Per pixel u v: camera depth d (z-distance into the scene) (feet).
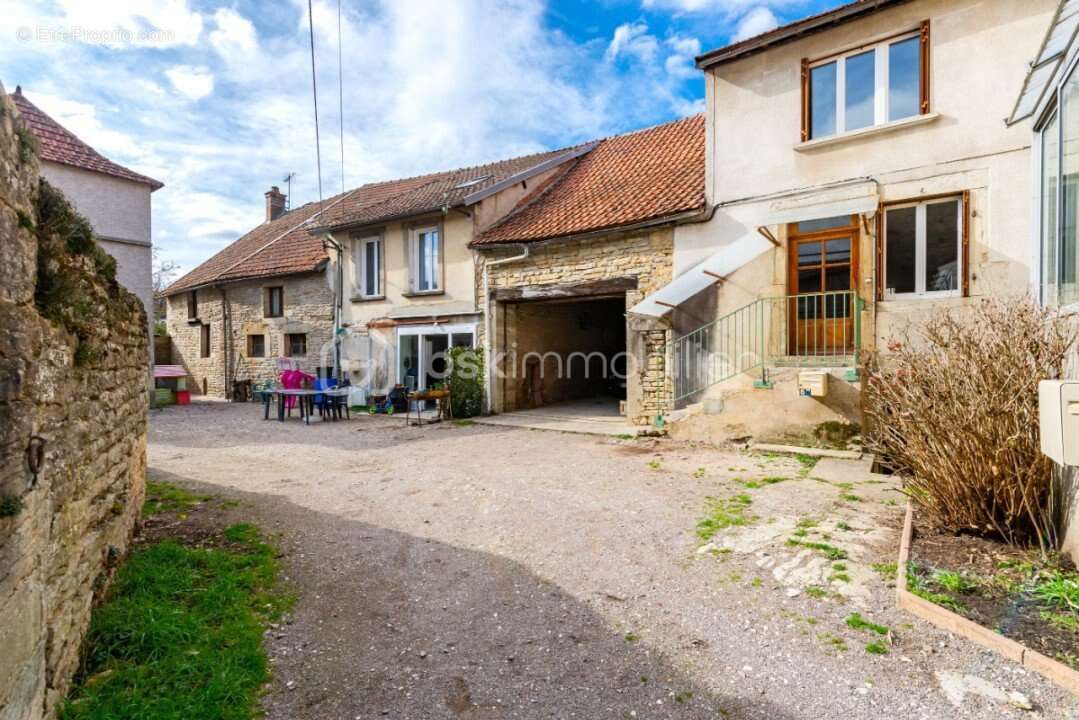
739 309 26.61
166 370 53.01
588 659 9.05
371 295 46.73
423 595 11.41
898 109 24.29
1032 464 12.12
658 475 20.71
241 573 12.03
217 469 23.00
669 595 11.14
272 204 75.46
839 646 9.08
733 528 14.61
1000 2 21.93
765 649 9.14
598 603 10.93
